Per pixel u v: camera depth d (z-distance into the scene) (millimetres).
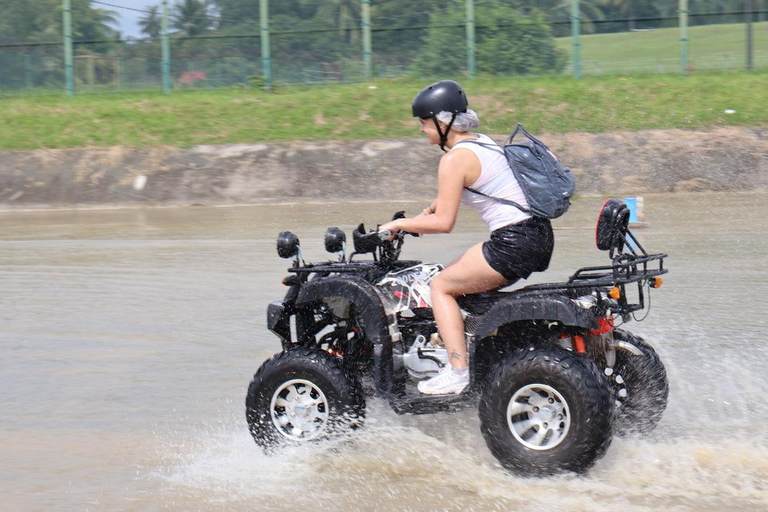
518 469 6137
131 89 39312
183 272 15406
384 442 6906
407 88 35781
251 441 7320
